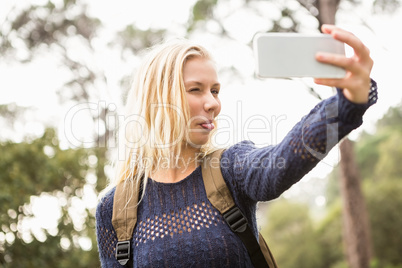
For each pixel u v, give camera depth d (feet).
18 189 37.63
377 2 51.39
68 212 38.88
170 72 7.48
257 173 6.48
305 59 5.15
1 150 39.50
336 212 116.37
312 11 51.85
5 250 36.01
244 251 7.20
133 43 62.64
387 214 102.32
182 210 7.48
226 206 7.24
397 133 138.51
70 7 64.28
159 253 7.32
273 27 52.70
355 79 5.14
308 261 115.14
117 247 7.78
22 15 63.87
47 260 37.17
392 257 100.27
